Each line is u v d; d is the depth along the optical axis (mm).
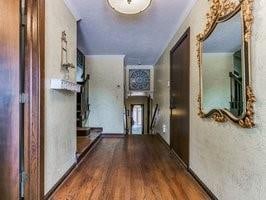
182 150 3572
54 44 2498
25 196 2059
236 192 1795
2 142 1988
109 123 6535
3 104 1989
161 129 5957
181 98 3684
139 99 10055
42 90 2135
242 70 1650
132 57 6746
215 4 2148
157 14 3428
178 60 3959
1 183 1992
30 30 2062
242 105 1669
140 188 2539
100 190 2473
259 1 1469
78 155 3527
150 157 4027
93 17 3549
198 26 2777
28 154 2070
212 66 2301
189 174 3051
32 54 2066
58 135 2625
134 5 2570
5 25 1991
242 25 1646
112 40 4898
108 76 6535
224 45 2020
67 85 2633
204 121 2541
